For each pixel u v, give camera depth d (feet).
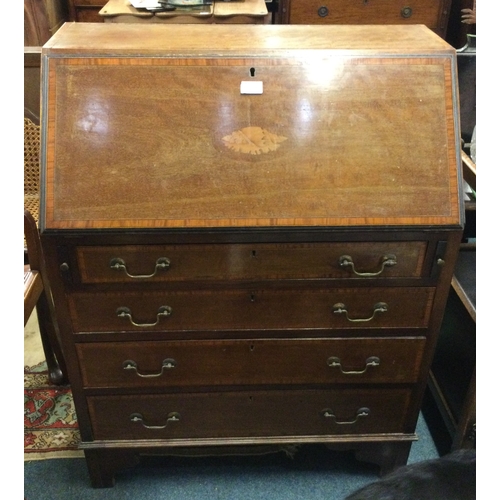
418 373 4.19
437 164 3.56
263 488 4.74
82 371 4.05
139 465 4.93
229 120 3.54
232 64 3.59
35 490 4.70
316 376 4.19
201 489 4.72
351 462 5.00
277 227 3.46
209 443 4.46
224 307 3.83
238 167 3.50
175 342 3.96
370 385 4.25
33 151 5.64
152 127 3.51
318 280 3.73
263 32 4.16
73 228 3.39
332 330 3.97
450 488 2.30
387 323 3.95
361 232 3.51
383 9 7.66
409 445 4.54
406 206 3.51
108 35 3.94
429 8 7.67
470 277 4.85
